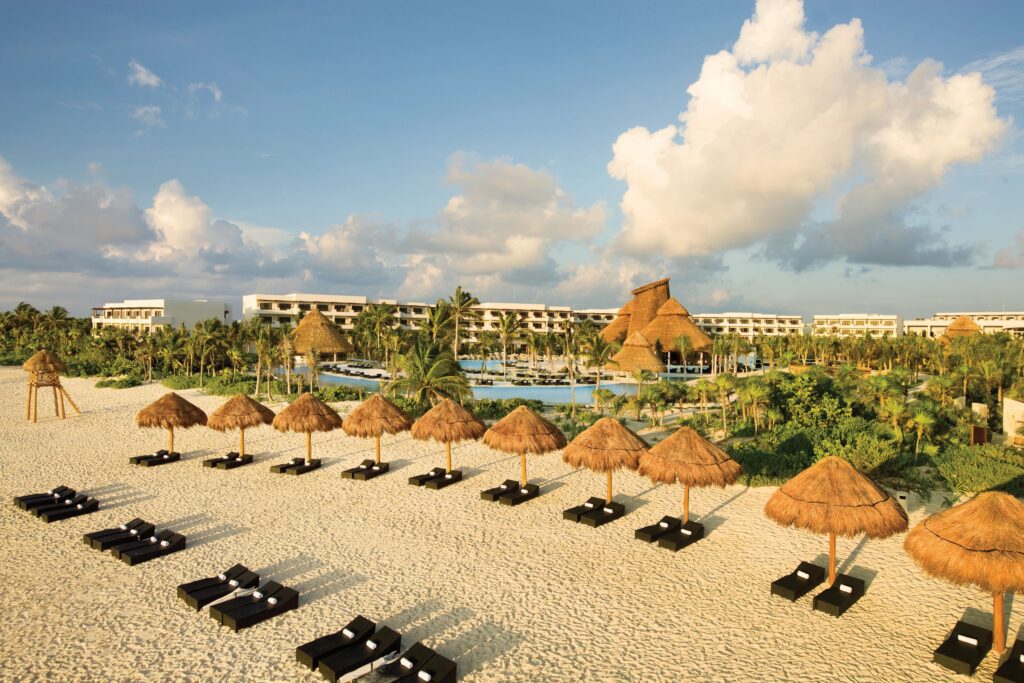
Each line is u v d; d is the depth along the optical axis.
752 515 15.47
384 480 18.78
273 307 102.25
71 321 88.75
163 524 14.92
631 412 32.59
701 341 78.44
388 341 58.44
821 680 8.54
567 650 9.35
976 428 22.17
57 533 14.31
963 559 8.75
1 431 27.28
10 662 9.01
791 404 26.73
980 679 8.54
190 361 56.22
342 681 8.51
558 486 18.11
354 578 11.85
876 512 10.73
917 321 145.75
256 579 11.24
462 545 13.51
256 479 18.94
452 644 9.52
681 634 9.80
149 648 9.41
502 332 70.25
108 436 25.89
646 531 13.84
